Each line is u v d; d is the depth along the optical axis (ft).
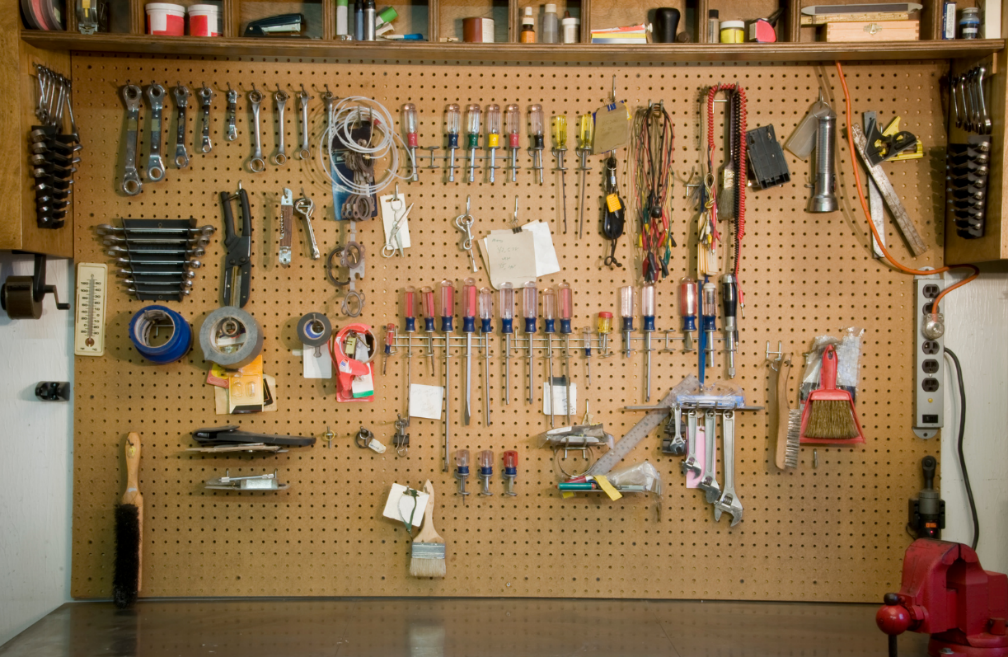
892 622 4.32
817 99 5.63
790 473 5.63
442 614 5.25
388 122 5.62
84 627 4.99
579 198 5.65
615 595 5.59
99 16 5.31
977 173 5.14
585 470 5.60
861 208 5.63
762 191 5.65
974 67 5.26
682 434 5.59
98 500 5.60
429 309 5.51
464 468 5.54
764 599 5.59
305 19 5.65
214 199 5.63
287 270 5.63
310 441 5.46
